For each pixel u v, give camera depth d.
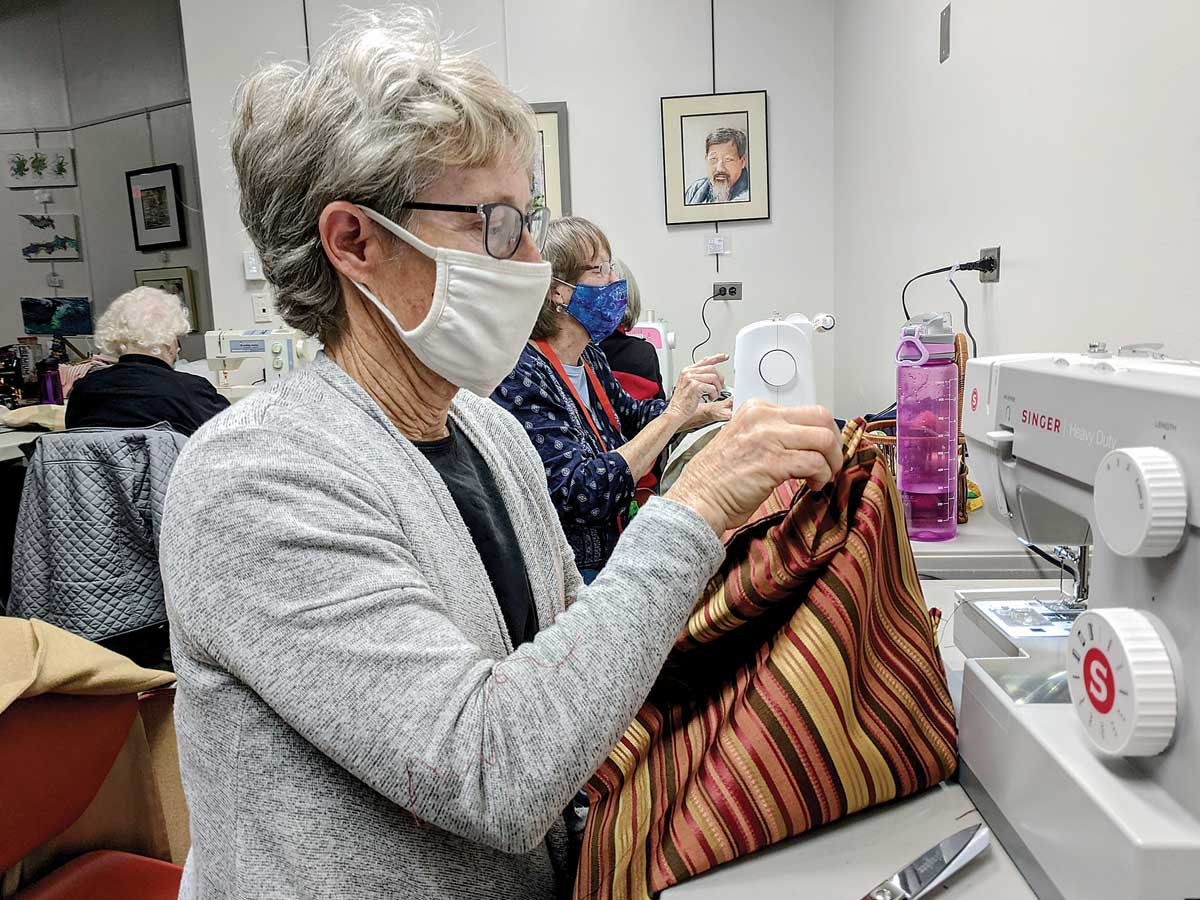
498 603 0.79
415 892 0.66
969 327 2.18
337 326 0.75
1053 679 0.69
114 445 2.40
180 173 4.82
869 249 3.26
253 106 0.72
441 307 0.71
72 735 1.06
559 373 1.85
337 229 0.70
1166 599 0.53
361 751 0.58
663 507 0.65
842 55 3.64
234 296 4.24
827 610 0.66
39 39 5.09
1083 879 0.54
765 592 0.70
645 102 3.92
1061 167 1.62
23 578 2.42
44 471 2.38
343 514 0.62
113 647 2.53
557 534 0.94
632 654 0.61
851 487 0.71
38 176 5.22
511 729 0.58
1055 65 1.64
